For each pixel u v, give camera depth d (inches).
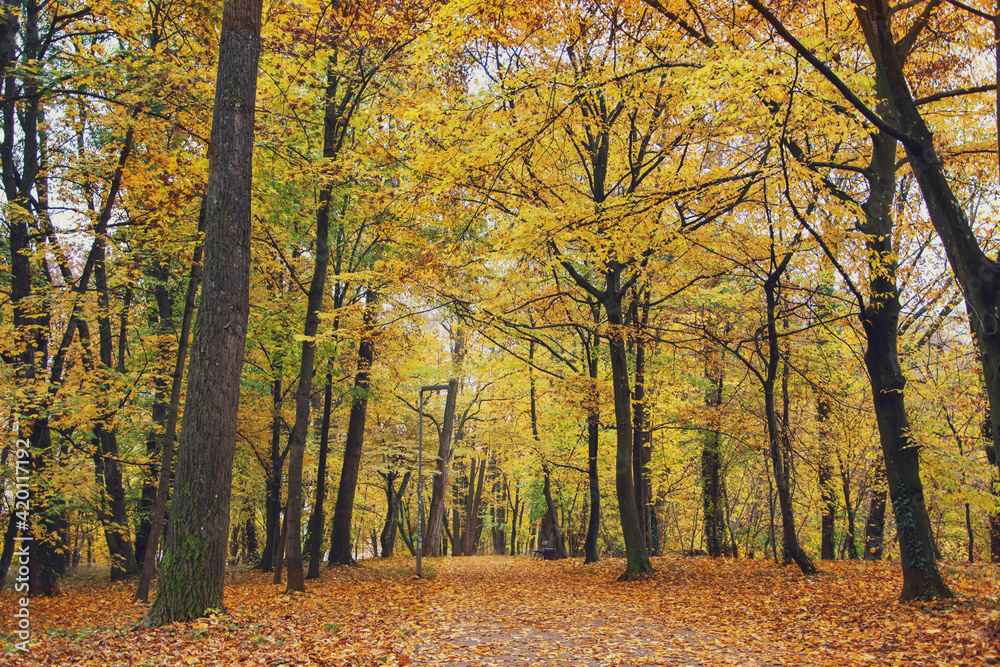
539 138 373.4
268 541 783.1
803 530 882.1
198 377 318.3
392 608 426.9
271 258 590.9
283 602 431.2
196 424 314.8
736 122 400.5
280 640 280.4
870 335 392.2
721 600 435.8
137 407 597.0
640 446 762.2
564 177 599.5
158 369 636.7
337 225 660.7
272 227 562.3
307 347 526.3
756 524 880.3
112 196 473.1
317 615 372.5
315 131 561.6
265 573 735.7
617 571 674.8
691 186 358.3
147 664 226.8
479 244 512.1
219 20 453.7
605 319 707.4
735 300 654.5
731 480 949.8
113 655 242.1
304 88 519.8
